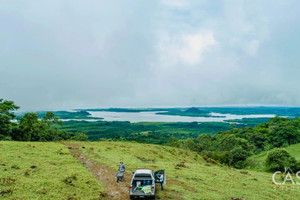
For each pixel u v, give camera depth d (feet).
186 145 311.88
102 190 58.85
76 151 114.11
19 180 58.18
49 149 107.76
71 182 61.87
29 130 202.80
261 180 99.76
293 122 335.26
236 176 101.76
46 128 225.76
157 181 61.05
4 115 176.65
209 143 384.06
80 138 350.23
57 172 70.54
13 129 199.31
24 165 73.56
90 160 96.43
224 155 209.87
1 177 58.39
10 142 114.42
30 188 54.13
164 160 129.29
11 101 201.26
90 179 67.31
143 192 50.78
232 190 72.95
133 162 104.47
